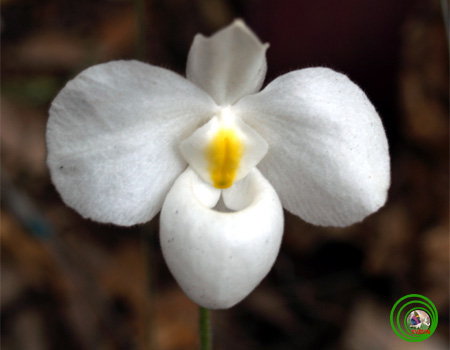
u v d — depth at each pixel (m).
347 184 0.33
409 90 0.50
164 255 0.32
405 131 0.52
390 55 0.48
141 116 0.32
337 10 0.46
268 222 0.32
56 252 0.46
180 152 0.33
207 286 0.32
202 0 0.60
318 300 0.48
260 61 0.32
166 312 0.47
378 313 0.46
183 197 0.32
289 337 0.46
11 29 0.61
